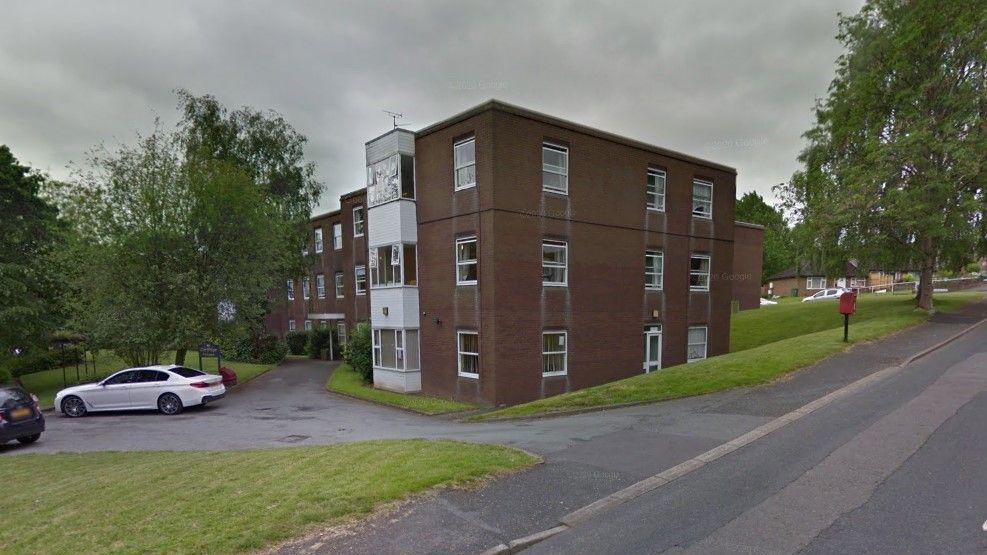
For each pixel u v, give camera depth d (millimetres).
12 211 21781
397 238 18531
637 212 19484
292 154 30453
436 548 4352
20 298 19781
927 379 10234
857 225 20875
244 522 4770
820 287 56844
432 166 17922
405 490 5473
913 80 20734
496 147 15594
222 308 21406
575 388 17578
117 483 6797
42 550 4520
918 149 18641
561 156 17359
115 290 19375
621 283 18984
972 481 5418
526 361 16406
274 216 23875
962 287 39500
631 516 5047
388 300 19172
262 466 6961
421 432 11305
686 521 4883
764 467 6207
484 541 4492
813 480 5691
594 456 7047
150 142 20281
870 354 13320
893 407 8406
